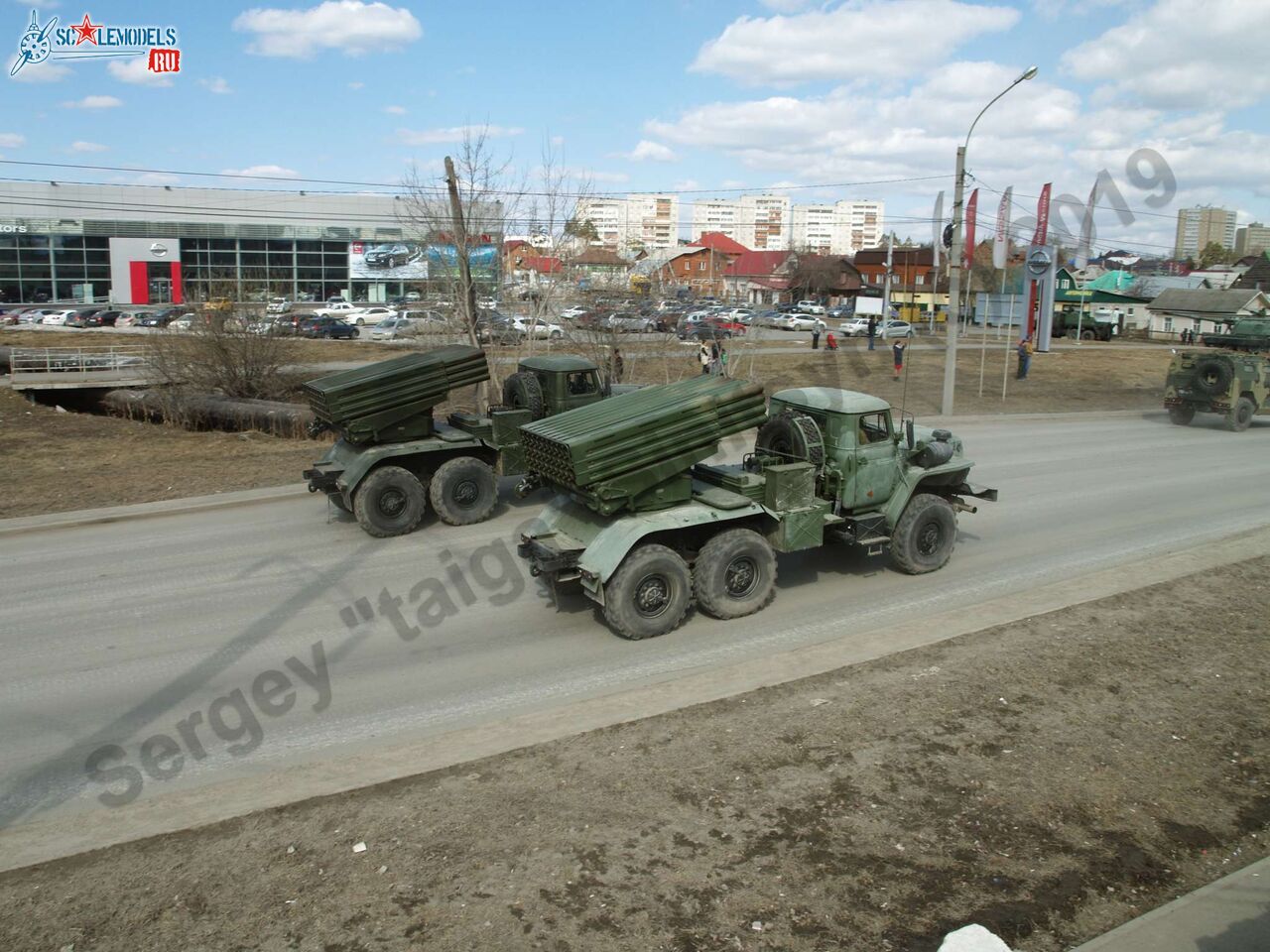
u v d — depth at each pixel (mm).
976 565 10000
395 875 4332
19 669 7484
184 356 25281
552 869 4336
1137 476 15125
